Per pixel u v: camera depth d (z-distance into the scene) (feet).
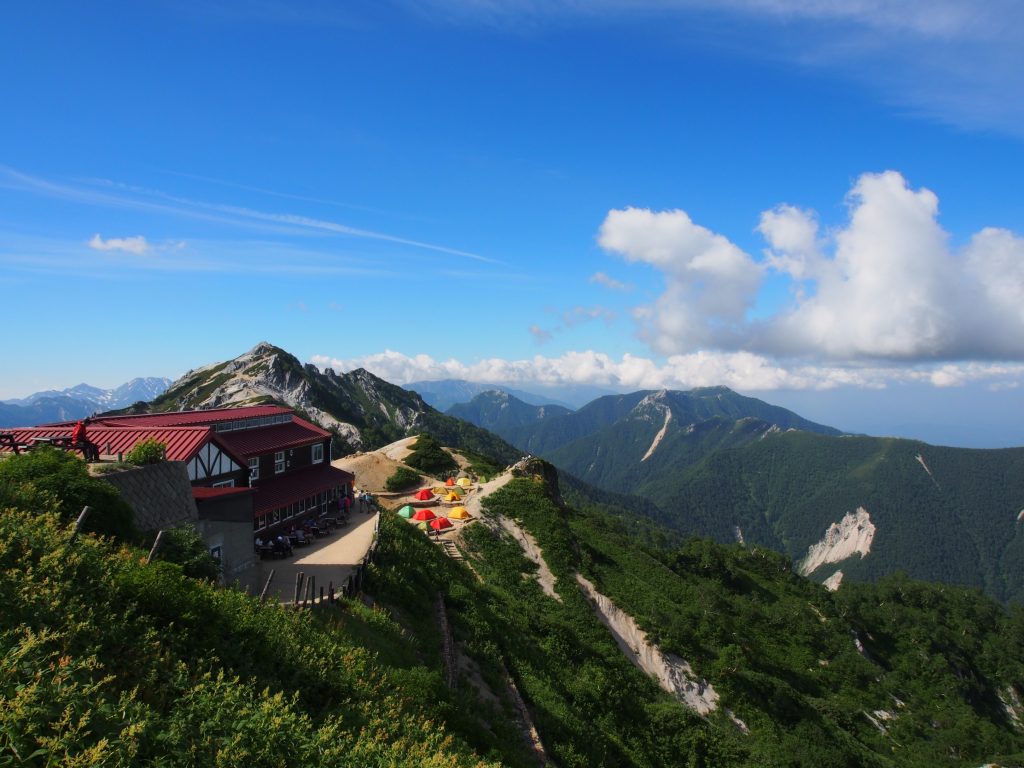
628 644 173.06
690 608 227.61
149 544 64.08
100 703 31.55
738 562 443.73
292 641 53.57
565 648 132.05
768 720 166.91
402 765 42.29
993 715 319.88
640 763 104.17
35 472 59.36
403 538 138.92
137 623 41.57
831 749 165.37
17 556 42.16
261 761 35.42
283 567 107.86
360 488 264.72
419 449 342.64
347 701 49.62
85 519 57.36
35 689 28.91
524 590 169.78
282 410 168.86
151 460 79.51
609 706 118.01
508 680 94.43
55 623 36.86
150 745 31.99
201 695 37.76
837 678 267.18
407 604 98.22
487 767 52.65
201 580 61.67
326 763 38.34
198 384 652.48
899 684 283.59
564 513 293.23
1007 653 376.68
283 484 149.79
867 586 465.88
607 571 215.51
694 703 164.76
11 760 25.96
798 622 302.86
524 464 268.82
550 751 82.99
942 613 427.74
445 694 65.41
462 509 206.90
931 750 236.63
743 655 205.05
